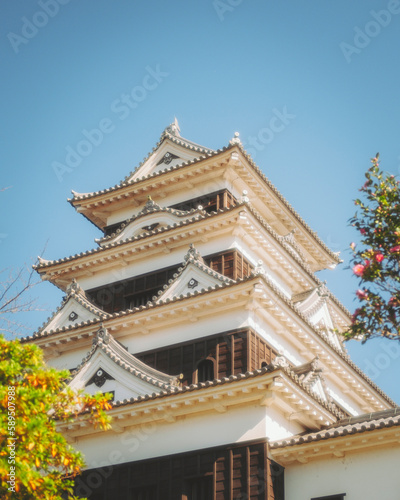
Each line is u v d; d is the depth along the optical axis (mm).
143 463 27047
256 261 35000
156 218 36656
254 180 36594
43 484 17109
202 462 26031
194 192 37812
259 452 25188
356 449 24969
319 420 27797
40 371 18547
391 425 23750
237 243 33750
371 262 16344
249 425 25844
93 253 36500
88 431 28312
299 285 37875
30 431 16859
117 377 29234
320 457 25547
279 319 30938
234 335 29969
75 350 34062
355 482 24562
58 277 37906
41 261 37781
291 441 25188
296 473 25781
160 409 26781
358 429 24234
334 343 37844
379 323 16516
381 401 37750
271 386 25062
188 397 26219
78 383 29781
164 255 35688
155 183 38188
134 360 29906
